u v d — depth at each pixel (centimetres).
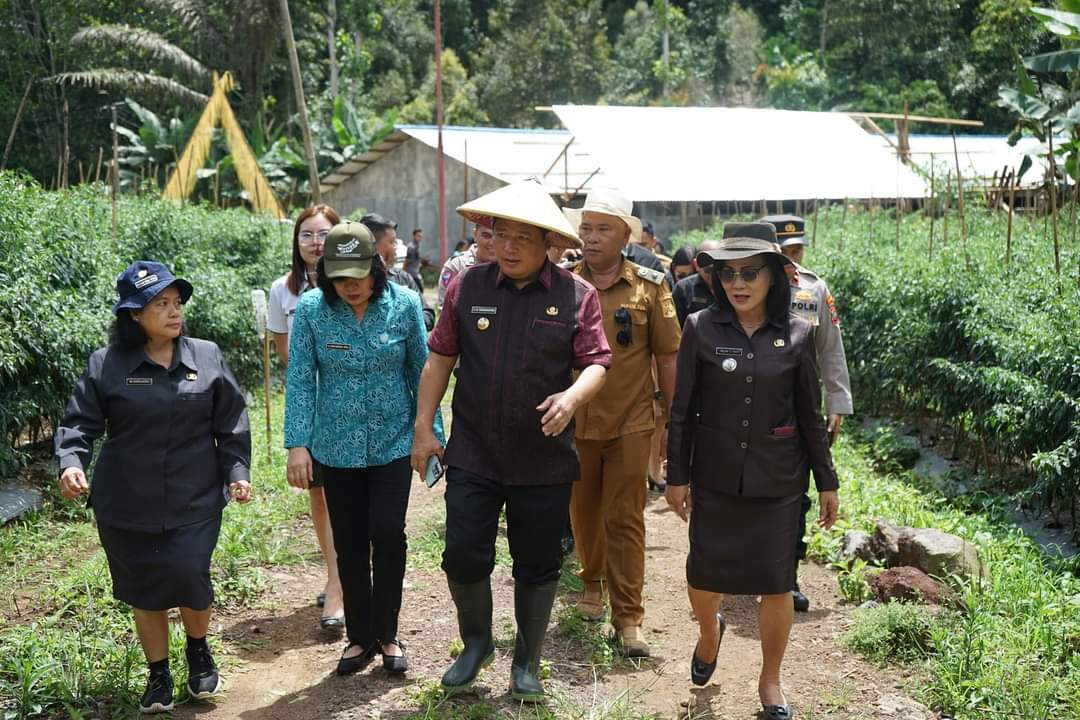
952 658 457
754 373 404
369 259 436
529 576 421
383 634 455
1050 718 409
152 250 1116
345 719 418
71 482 389
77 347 773
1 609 535
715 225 2011
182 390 412
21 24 2948
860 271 1051
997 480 775
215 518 422
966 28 4400
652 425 506
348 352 444
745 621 545
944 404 829
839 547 625
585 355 412
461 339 421
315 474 501
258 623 528
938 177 1814
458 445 416
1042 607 508
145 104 3111
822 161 2053
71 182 2989
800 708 434
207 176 2627
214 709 428
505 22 5416
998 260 905
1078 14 816
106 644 466
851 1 4362
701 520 417
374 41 5269
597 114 2150
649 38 5222
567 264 612
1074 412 627
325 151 3206
